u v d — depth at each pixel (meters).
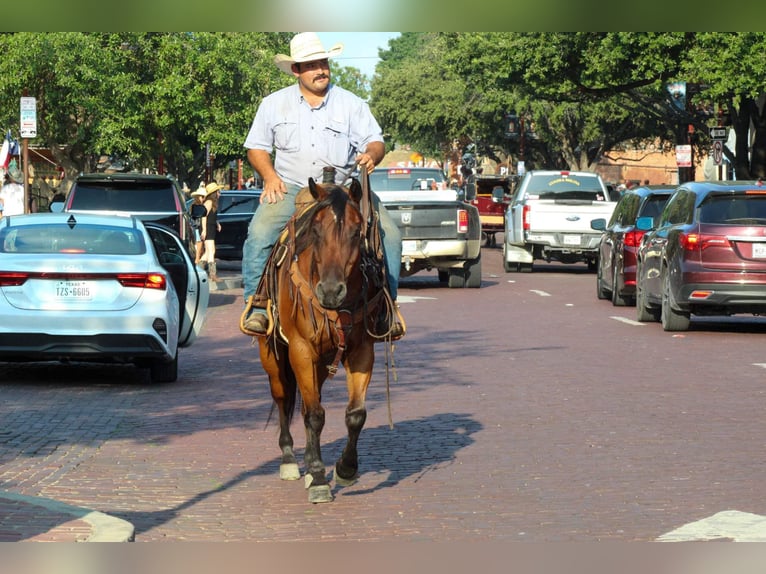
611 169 113.00
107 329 14.41
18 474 9.66
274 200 9.18
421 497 8.84
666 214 21.61
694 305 19.75
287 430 9.69
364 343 8.77
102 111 46.91
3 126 47.25
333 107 9.38
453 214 29.78
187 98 48.81
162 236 16.67
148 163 53.69
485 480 9.39
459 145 94.25
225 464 10.15
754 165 48.16
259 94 52.00
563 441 10.94
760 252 19.28
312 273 8.41
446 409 12.83
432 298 27.48
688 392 13.80
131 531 7.48
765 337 19.77
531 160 88.62
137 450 10.76
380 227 9.12
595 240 35.75
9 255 14.55
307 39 9.20
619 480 9.31
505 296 28.19
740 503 8.54
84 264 14.48
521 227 36.12
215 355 18.08
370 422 12.15
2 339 14.31
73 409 13.10
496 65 53.56
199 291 16.77
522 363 16.48
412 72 88.94
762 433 11.26
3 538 7.30
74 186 25.59
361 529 7.93
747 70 42.88
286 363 9.59
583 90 51.34
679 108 55.00
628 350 17.88
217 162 61.97
